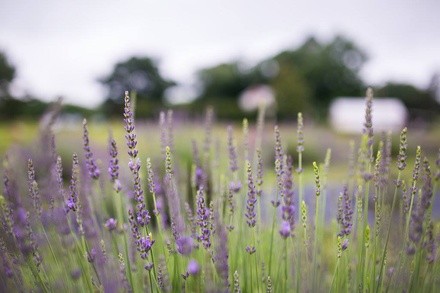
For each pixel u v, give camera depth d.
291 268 1.98
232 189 1.88
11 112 23.14
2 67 23.44
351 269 1.94
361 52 51.41
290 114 34.78
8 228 1.61
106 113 42.62
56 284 1.73
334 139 12.01
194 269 1.38
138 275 1.86
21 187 2.24
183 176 2.71
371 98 1.73
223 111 34.84
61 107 2.36
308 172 7.96
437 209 4.11
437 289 1.62
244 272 1.88
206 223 1.42
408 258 1.53
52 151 2.04
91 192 2.26
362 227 1.67
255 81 50.78
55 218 1.84
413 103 35.62
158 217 1.63
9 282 1.61
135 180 1.43
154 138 4.98
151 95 48.56
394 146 10.43
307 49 52.50
